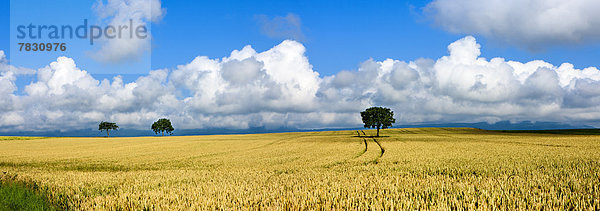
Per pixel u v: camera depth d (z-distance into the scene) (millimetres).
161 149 43875
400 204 6762
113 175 14781
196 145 51812
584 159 17484
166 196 8398
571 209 6586
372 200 7301
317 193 8367
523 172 12266
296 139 68312
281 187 9422
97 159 30078
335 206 7094
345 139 62969
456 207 6797
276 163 22938
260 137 85062
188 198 8156
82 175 14672
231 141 64312
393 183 9883
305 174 13852
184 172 16141
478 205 6742
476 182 9750
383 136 73562
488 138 58375
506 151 26859
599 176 10500
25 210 7504
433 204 6992
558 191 8180
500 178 10906
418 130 105625
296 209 6762
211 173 15258
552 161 16734
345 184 9789
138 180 12336
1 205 7766
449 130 103875
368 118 76688
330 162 21859
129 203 7879
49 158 31578
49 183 11234
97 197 8594
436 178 11094
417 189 8734
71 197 8922
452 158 21016
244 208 6898
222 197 8062
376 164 18703
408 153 27750
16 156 34500
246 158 28219
